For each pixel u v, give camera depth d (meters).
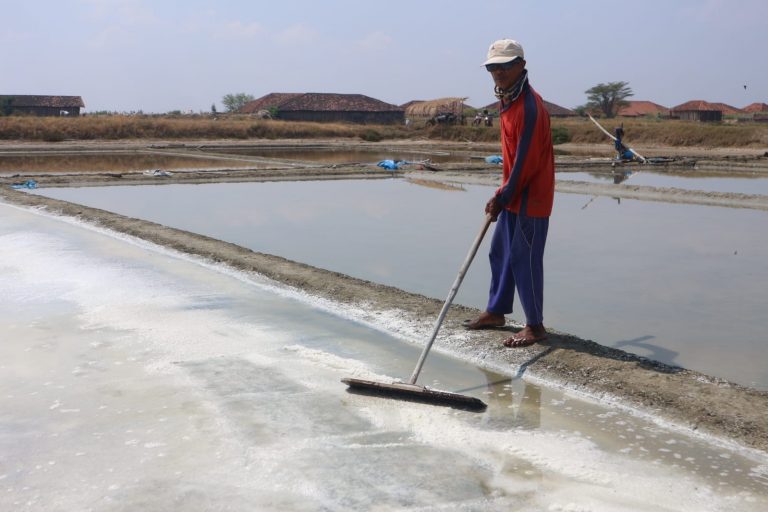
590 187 15.45
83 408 3.68
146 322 5.15
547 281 6.90
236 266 6.92
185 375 4.14
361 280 6.35
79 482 2.96
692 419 3.54
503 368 4.33
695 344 4.98
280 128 43.41
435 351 4.65
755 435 3.34
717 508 2.79
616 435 3.43
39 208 10.55
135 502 2.81
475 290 6.52
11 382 4.02
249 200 13.35
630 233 9.77
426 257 8.05
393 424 3.53
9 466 3.09
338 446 3.29
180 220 10.80
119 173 17.58
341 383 4.07
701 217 11.45
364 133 44.91
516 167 4.26
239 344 4.71
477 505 2.80
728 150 35.06
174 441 3.32
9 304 5.56
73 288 6.07
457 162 24.62
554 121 49.47
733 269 7.47
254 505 2.79
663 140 39.50
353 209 12.20
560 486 2.95
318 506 2.79
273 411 3.66
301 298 5.89
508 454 3.23
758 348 4.90
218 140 40.22
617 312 5.79
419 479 3.00
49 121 37.75
